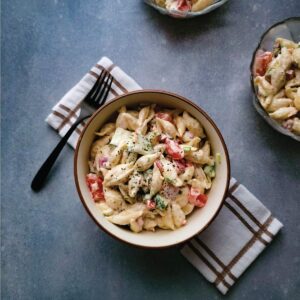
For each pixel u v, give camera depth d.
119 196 0.50
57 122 0.58
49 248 0.58
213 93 0.59
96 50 0.59
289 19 0.55
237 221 0.56
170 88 0.59
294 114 0.54
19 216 0.58
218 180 0.50
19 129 0.59
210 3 0.57
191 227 0.50
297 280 0.57
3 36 0.60
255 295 0.57
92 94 0.56
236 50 0.59
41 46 0.60
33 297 0.57
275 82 0.54
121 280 0.57
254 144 0.58
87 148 0.51
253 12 0.59
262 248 0.56
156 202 0.49
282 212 0.57
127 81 0.57
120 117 0.51
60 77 0.59
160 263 0.57
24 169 0.59
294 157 0.58
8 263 0.58
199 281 0.57
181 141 0.52
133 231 0.50
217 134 0.50
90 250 0.58
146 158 0.49
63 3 0.60
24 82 0.59
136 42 0.59
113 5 0.60
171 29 0.59
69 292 0.57
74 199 0.58
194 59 0.59
